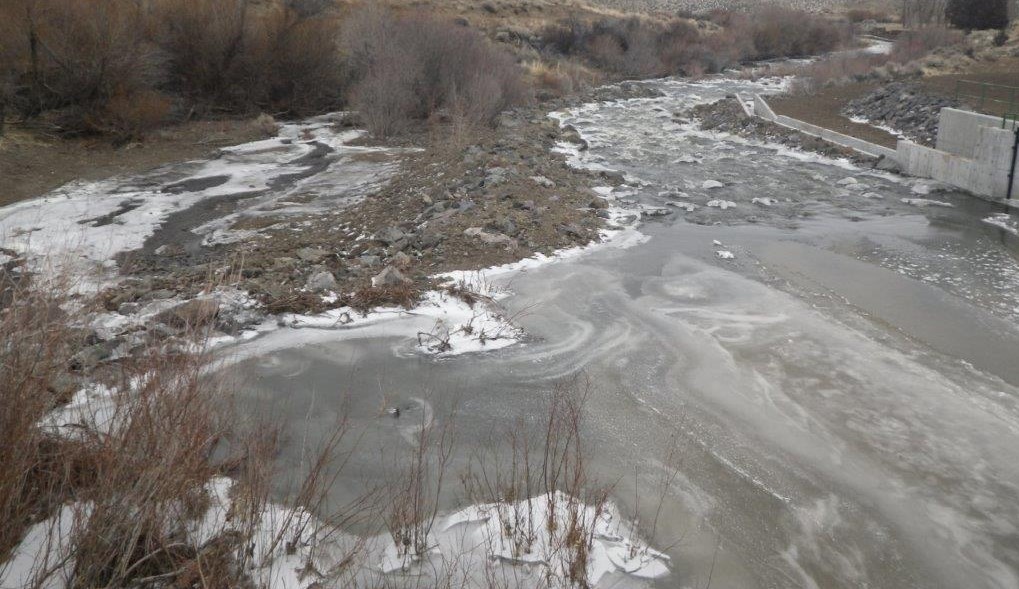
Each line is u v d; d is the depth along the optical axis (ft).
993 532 19.42
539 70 126.93
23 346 18.03
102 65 73.87
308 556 17.01
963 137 59.98
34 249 42.01
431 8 157.17
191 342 23.27
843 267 40.27
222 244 44.50
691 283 36.91
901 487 21.16
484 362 28.07
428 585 16.60
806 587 17.37
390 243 41.29
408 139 78.33
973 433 23.86
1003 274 39.45
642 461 21.95
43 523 16.72
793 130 81.87
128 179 61.93
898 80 104.68
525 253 40.24
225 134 80.94
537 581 16.80
